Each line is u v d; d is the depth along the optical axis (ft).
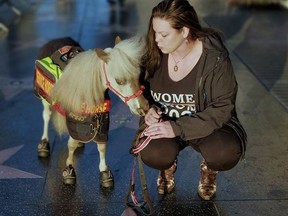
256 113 14.76
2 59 19.62
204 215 9.98
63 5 30.01
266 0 31.04
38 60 10.82
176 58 9.09
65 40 11.65
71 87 9.22
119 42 9.15
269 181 11.17
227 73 8.94
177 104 9.43
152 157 9.38
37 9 28.96
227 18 26.53
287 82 17.21
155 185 11.03
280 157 12.21
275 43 21.83
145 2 30.63
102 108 9.71
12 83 17.11
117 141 13.05
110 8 29.04
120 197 10.64
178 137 9.57
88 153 12.43
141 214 10.00
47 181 11.26
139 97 9.00
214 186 10.48
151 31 8.90
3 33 23.48
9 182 11.20
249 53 20.34
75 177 11.14
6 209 10.21
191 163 11.96
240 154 9.36
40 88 10.77
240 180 11.19
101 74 9.15
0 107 15.19
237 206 10.27
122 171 11.62
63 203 10.43
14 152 12.55
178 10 8.37
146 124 9.48
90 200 10.53
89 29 24.26
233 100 9.17
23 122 14.23
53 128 13.76
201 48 8.96
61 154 12.42
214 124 9.04
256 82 17.17
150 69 9.27
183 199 10.52
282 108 15.14
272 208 10.18
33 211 10.16
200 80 8.97
